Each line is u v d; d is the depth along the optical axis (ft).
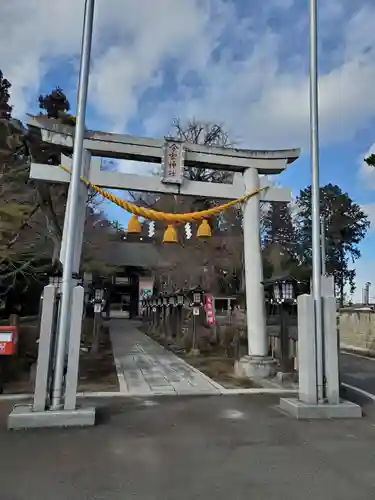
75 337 20.83
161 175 34.96
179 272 75.00
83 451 16.35
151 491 12.78
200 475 14.08
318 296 23.54
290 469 14.71
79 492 12.66
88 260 75.82
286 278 33.99
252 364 35.09
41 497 12.29
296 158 37.70
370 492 12.87
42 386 20.17
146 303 112.98
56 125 33.17
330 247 149.07
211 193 36.60
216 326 61.67
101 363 44.70
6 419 21.08
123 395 27.86
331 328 23.45
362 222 151.64
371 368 45.65
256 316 36.17
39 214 47.34
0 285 47.80
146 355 52.60
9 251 41.70
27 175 45.93
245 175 37.32
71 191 22.33
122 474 14.08
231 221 78.43
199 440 18.02
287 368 33.65
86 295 59.06
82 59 23.11
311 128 25.25
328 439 18.33
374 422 21.26
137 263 148.56
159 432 19.20
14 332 27.37
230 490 12.92
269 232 125.49
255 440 18.10
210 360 47.24
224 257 74.08
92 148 33.55
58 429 19.34
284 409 23.66
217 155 36.52
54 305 21.06
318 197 24.64
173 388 30.50
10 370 32.89
